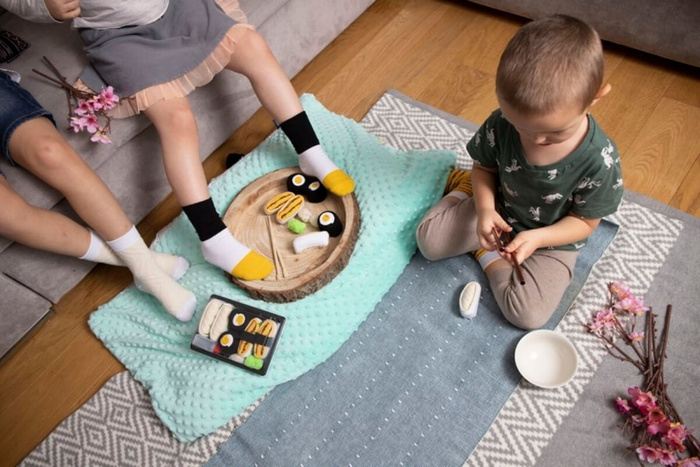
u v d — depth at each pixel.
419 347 1.19
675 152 1.38
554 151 0.93
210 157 1.55
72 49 1.27
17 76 1.18
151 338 1.25
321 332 1.17
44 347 1.29
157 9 1.22
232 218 1.29
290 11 1.50
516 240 1.02
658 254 1.24
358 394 1.15
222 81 1.40
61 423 1.18
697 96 1.48
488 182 1.14
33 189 1.15
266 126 1.60
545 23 0.83
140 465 1.11
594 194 0.97
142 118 1.25
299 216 1.29
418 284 1.27
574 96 0.80
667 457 0.97
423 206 1.30
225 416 1.12
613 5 1.46
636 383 1.09
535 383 1.09
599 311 1.18
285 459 1.09
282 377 1.15
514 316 1.14
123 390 1.21
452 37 1.71
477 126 1.49
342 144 1.40
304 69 1.70
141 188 1.37
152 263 1.20
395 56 1.69
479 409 1.10
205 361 1.16
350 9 1.70
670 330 1.14
